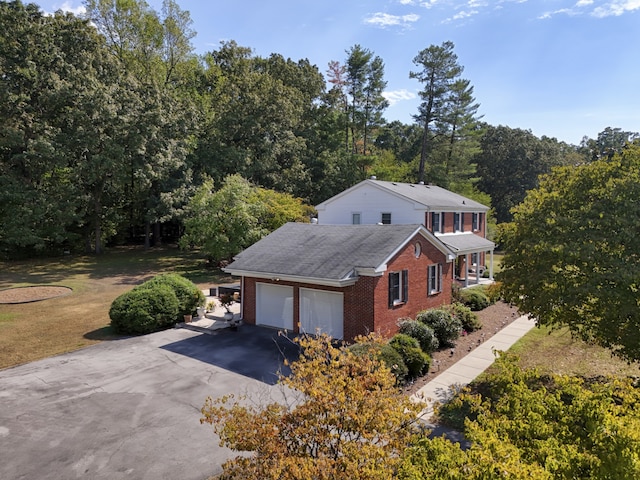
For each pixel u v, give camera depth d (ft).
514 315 66.95
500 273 40.93
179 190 118.42
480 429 16.90
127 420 32.50
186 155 128.47
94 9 129.29
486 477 13.57
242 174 128.06
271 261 57.31
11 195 99.50
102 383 39.81
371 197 93.04
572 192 36.63
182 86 150.92
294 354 47.09
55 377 41.45
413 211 86.63
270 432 17.37
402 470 15.23
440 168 161.58
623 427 15.23
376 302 48.80
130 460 27.22
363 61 175.01
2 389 38.60
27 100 106.42
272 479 15.51
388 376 20.36
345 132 182.91
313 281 49.47
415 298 57.31
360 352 36.96
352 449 16.39
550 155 193.26
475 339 54.03
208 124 138.00
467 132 165.27
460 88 161.17
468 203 106.11
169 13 137.90
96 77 115.65
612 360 44.19
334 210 99.45
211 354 47.78
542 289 36.09
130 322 55.93
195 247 135.13
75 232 126.41
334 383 18.65
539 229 36.27
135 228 150.20
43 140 101.76
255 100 132.98
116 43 135.23
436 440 16.22
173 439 29.71
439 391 37.55
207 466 26.55
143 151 111.65
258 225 103.35
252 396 36.09
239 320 60.08
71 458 27.48
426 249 60.18
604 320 32.83
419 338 46.78
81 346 51.65
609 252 32.81
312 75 208.64
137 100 115.44
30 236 100.22
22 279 90.79
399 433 18.62
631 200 32.40
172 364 44.70
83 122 107.45
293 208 109.29
